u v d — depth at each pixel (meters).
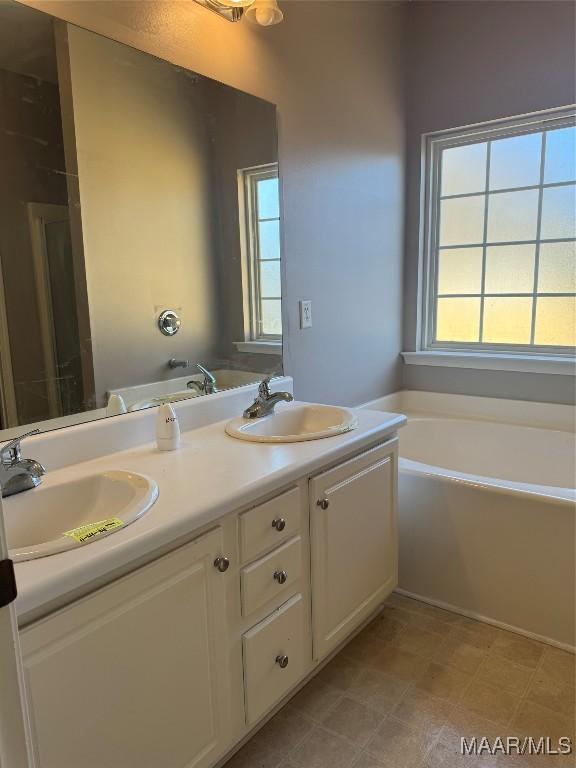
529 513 1.84
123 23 1.52
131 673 1.03
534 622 1.88
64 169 1.40
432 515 2.04
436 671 1.73
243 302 1.98
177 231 1.72
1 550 0.55
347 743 1.46
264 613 1.36
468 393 2.93
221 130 1.84
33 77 1.33
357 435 1.63
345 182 2.46
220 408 1.83
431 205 2.98
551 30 2.42
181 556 1.11
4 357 1.30
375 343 2.81
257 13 1.74
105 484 1.28
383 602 2.05
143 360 1.63
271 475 1.30
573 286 2.66
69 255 1.43
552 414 2.68
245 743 1.47
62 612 0.90
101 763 0.99
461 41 2.67
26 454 1.30
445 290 3.04
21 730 0.58
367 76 2.54
